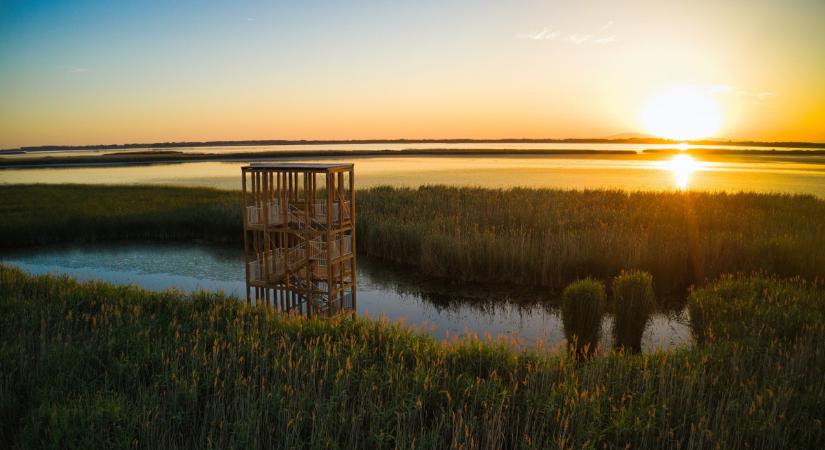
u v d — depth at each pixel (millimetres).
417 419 8031
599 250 20000
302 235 17672
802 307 12250
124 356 9938
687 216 26031
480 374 9492
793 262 17297
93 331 11141
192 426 7797
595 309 12352
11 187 50062
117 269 24250
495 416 7301
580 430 7312
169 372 9211
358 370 9359
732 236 20797
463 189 40875
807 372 9109
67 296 13688
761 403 7719
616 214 26531
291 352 9742
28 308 12570
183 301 14016
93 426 7379
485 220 26516
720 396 8469
